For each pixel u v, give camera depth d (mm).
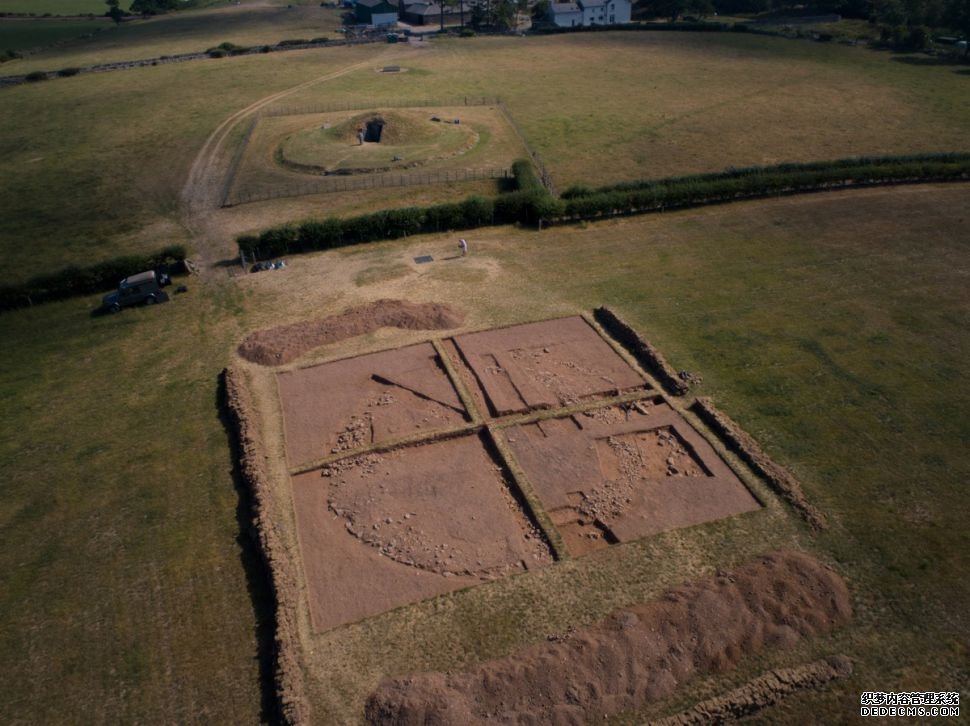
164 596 25531
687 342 39312
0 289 45094
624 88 95562
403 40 132125
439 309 42250
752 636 22688
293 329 40875
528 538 26875
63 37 142250
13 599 25672
